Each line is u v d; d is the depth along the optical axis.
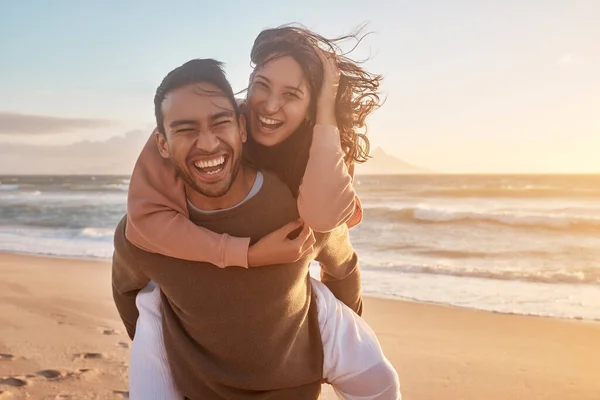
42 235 17.95
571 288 9.49
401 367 5.42
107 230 19.03
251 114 2.26
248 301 2.20
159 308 2.42
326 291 2.57
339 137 2.24
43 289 8.60
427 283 9.81
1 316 6.73
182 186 2.20
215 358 2.30
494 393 4.77
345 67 2.34
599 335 6.61
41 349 5.37
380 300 8.42
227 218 2.21
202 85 2.07
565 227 19.06
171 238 2.12
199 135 2.06
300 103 2.22
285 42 2.22
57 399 4.18
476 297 8.74
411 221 20.88
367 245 15.72
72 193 46.12
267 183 2.24
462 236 17.56
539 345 6.21
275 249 2.12
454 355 5.82
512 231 18.47
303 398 2.47
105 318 6.63
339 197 2.15
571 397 4.71
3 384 4.45
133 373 2.37
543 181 82.25
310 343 2.45
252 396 2.34
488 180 90.38
